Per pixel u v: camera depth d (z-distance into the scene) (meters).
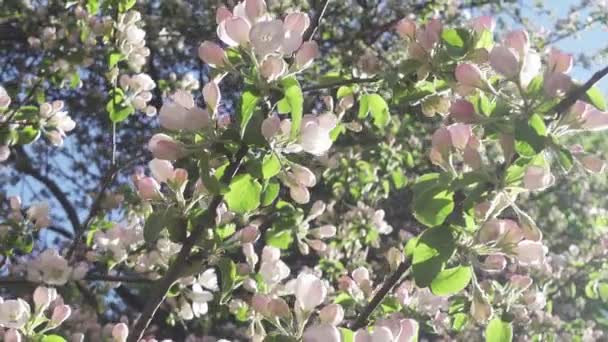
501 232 0.40
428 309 0.60
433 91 0.52
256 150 0.43
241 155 0.43
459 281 0.41
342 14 1.46
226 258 0.47
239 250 0.63
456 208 0.40
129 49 0.83
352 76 0.70
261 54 0.42
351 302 0.58
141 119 1.59
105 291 0.83
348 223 1.15
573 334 1.01
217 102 0.44
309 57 0.43
